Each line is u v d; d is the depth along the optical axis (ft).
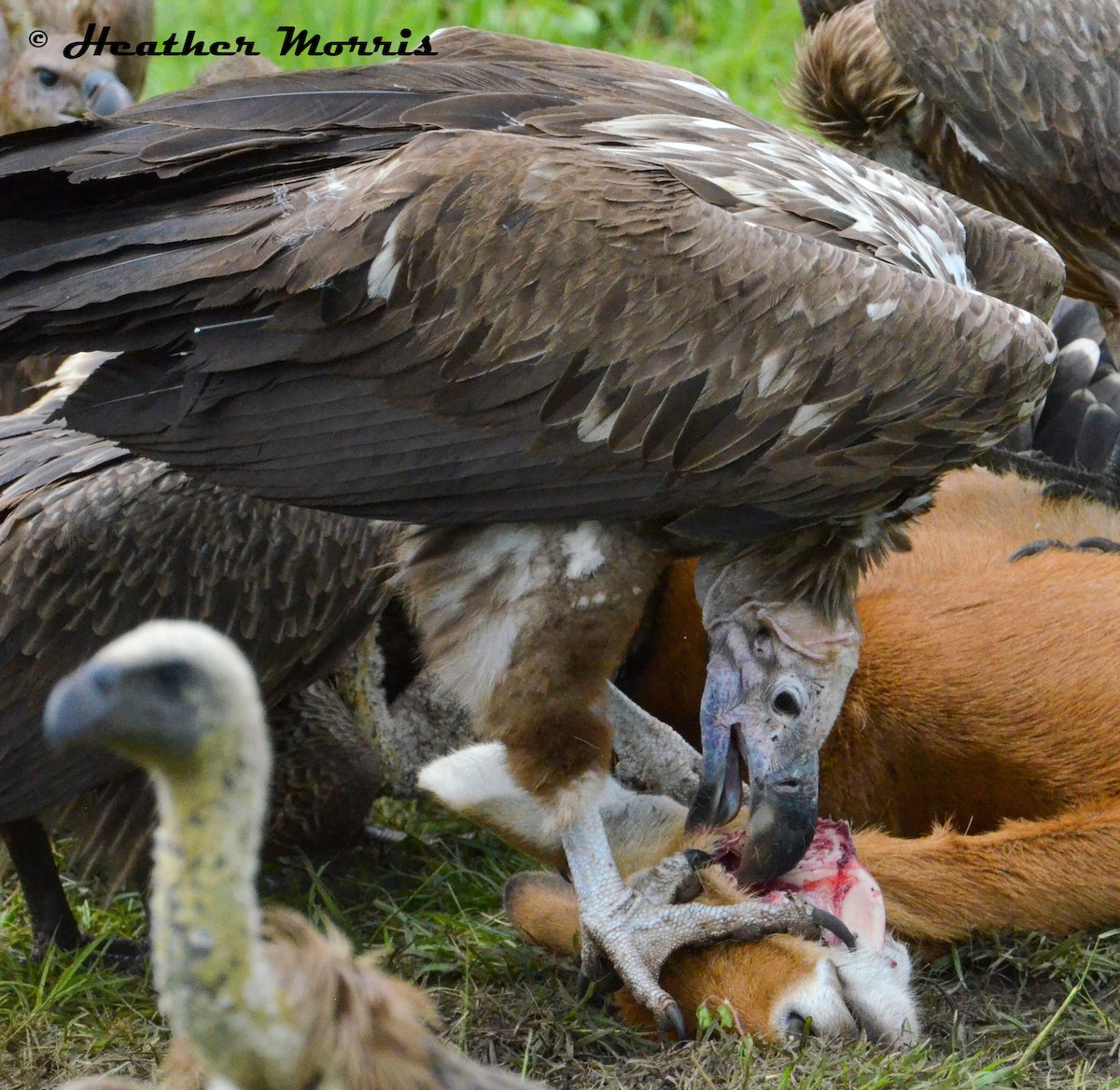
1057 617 28.40
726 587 26.23
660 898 24.95
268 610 26.91
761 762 26.00
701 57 52.42
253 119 26.03
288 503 24.81
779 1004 23.52
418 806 31.91
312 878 29.07
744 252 24.35
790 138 28.53
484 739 26.30
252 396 24.41
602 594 25.03
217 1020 14.23
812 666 26.03
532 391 24.35
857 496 25.14
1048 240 37.01
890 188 28.35
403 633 30.12
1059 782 27.61
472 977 26.11
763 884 25.72
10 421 29.63
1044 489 33.14
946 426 24.79
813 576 26.04
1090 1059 23.66
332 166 25.41
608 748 25.23
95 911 28.45
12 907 28.50
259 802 14.08
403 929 27.48
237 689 13.66
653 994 24.16
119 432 24.47
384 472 24.58
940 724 27.81
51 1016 25.34
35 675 26.40
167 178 24.84
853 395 24.43
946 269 27.53
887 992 24.07
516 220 24.27
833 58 38.37
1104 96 35.14
